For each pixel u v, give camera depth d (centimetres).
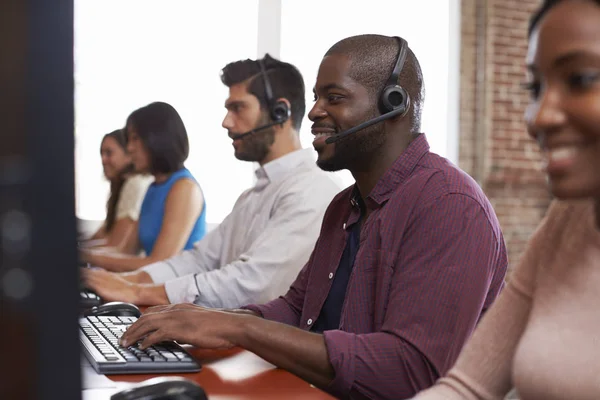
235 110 254
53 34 46
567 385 98
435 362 135
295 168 245
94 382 119
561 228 108
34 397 47
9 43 45
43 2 45
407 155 158
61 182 47
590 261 103
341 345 135
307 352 135
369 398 135
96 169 469
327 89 162
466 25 572
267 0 517
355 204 167
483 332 114
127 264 294
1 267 46
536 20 87
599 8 82
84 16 478
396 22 553
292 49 528
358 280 153
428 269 141
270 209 239
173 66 496
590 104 80
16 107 45
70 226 47
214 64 505
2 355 46
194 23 501
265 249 223
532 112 85
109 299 212
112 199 378
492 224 148
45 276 47
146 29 491
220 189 503
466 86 575
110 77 482
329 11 535
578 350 99
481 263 142
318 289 169
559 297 104
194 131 499
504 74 580
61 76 46
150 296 215
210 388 120
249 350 139
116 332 151
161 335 138
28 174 46
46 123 46
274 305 180
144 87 489
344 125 161
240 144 255
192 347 150
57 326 47
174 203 311
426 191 148
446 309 138
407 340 136
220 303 219
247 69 254
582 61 81
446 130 573
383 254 149
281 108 252
